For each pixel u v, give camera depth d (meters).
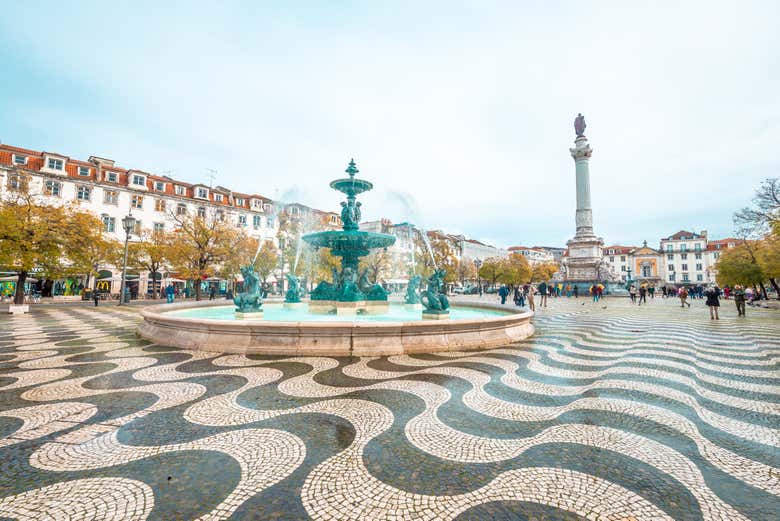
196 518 1.93
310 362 5.58
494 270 48.19
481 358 6.01
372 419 3.37
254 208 42.00
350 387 4.34
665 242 80.56
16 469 2.42
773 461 2.62
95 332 8.98
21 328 9.83
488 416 3.48
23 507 2.00
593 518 1.97
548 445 2.88
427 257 29.88
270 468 2.47
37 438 2.90
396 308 12.43
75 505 2.03
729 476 2.42
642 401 3.96
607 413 3.59
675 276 77.38
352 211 11.28
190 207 37.06
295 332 6.16
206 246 24.86
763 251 23.61
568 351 6.79
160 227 34.78
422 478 2.37
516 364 5.62
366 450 2.76
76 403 3.74
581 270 39.78
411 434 3.06
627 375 5.04
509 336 7.68
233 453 2.68
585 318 13.84
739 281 26.73
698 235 77.19
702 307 20.95
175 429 3.10
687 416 3.52
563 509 2.05
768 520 1.93
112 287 30.86
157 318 7.36
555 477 2.39
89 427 3.13
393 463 2.56
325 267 28.95
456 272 42.38
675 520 1.94
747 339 8.41
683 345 7.55
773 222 20.34
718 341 8.10
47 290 27.48
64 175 29.55
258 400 3.86
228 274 27.50
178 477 2.34
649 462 2.61
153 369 5.13
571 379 4.81
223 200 40.41
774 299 28.97
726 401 3.98
